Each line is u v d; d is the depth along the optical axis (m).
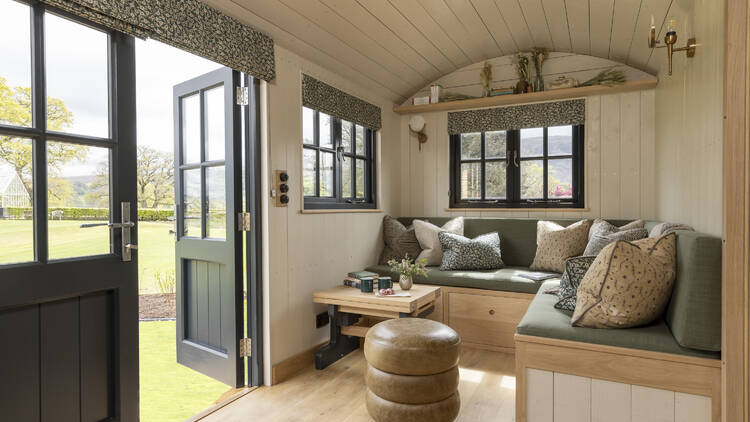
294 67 3.03
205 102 2.90
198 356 2.92
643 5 2.71
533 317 2.10
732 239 1.50
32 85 1.70
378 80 3.99
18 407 1.65
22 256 1.66
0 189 1.60
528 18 3.38
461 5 3.12
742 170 1.49
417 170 4.68
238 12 2.44
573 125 4.09
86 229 1.87
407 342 2.08
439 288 3.22
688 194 2.32
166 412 2.45
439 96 4.46
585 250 3.20
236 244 2.67
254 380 2.72
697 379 1.63
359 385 2.73
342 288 3.29
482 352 3.33
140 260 5.91
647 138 3.78
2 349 1.60
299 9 2.64
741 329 1.50
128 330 2.00
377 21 3.08
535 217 4.20
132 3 1.85
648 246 1.96
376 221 4.16
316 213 3.25
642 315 1.84
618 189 3.88
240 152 2.69
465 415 2.32
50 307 1.75
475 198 4.49
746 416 1.50
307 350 3.10
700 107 2.00
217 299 2.81
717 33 1.67
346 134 3.92
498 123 4.30
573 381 1.85
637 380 1.73
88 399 1.88
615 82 3.74
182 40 2.10
